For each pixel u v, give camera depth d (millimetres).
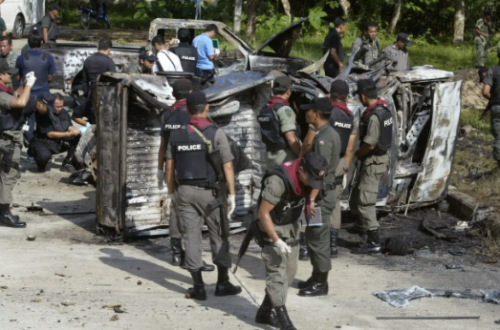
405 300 6305
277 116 7047
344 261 7520
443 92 8820
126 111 7758
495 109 9797
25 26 22125
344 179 7289
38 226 8383
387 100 8297
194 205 6141
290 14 25719
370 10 26781
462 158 11055
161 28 12414
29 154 10703
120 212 7887
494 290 6562
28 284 6504
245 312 6051
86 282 6641
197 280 6281
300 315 5973
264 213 5328
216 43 12617
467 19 28234
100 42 11453
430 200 9125
